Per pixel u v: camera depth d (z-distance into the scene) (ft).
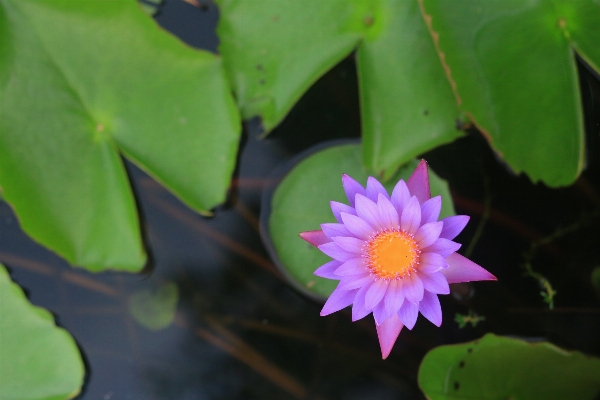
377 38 4.49
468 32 4.43
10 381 4.44
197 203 4.48
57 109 4.46
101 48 4.47
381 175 4.49
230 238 4.59
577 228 4.54
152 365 4.57
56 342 4.47
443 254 4.20
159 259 4.59
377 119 4.49
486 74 4.42
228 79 4.53
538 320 4.52
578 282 4.53
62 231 4.44
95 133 4.47
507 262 4.55
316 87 4.61
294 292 4.56
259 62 4.53
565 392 4.42
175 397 4.55
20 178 4.42
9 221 4.59
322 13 4.50
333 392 4.55
